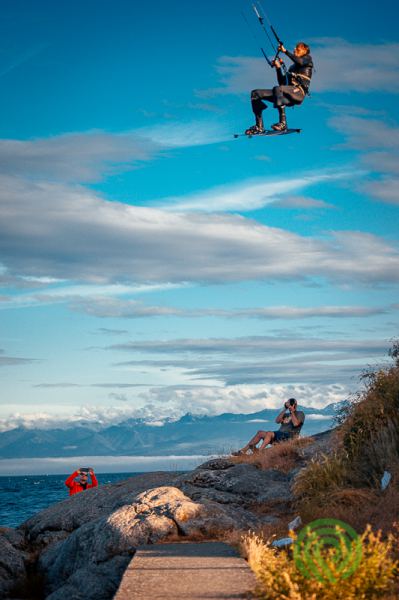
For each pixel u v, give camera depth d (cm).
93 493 1633
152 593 711
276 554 967
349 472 1320
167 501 1213
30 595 1295
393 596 732
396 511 1057
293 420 1848
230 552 952
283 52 1338
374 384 1560
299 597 682
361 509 1126
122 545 1123
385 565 757
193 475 1570
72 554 1227
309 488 1313
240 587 733
